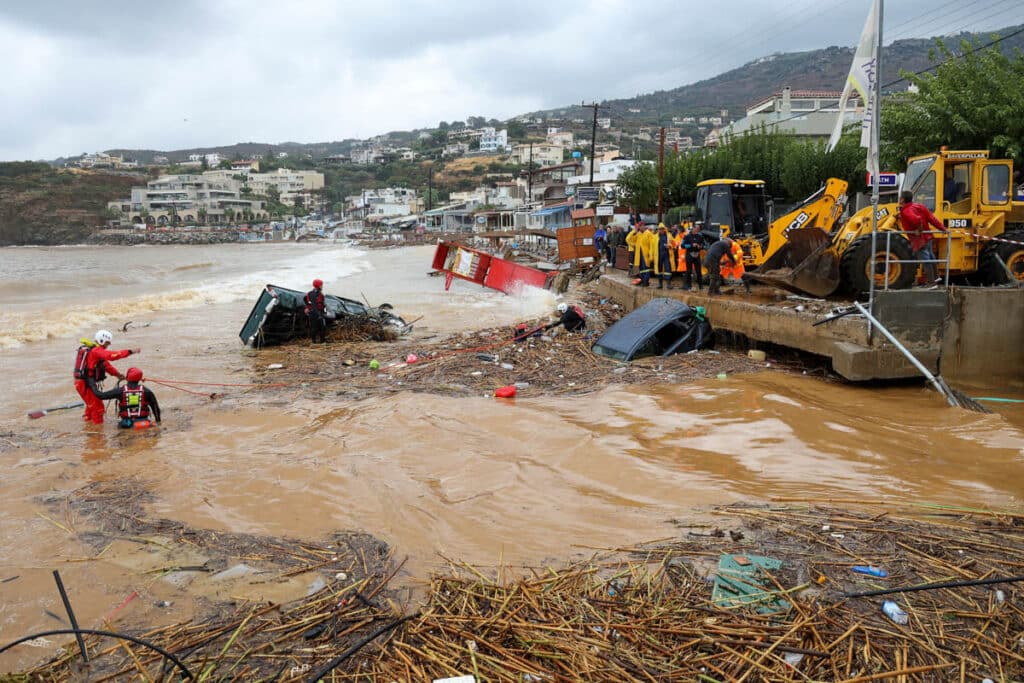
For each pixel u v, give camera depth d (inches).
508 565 189.0
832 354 419.5
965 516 210.5
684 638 150.6
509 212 3329.2
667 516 217.9
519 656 147.3
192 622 165.2
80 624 165.2
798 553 186.9
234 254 2972.4
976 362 424.2
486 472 266.2
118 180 6594.5
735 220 741.3
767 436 299.7
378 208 6304.1
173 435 334.0
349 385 438.0
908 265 459.2
